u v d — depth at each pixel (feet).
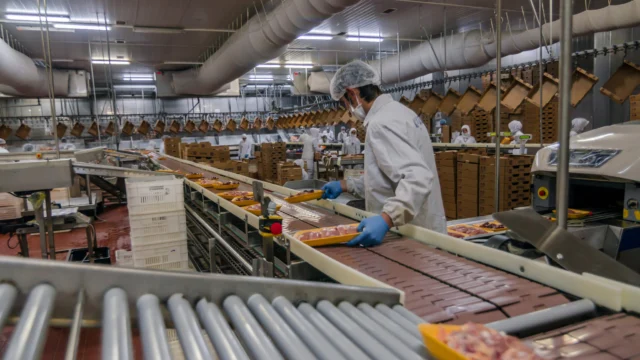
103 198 27.89
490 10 25.95
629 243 5.64
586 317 2.83
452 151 18.06
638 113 15.70
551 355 2.20
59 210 14.89
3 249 18.97
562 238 3.47
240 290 2.65
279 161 34.58
